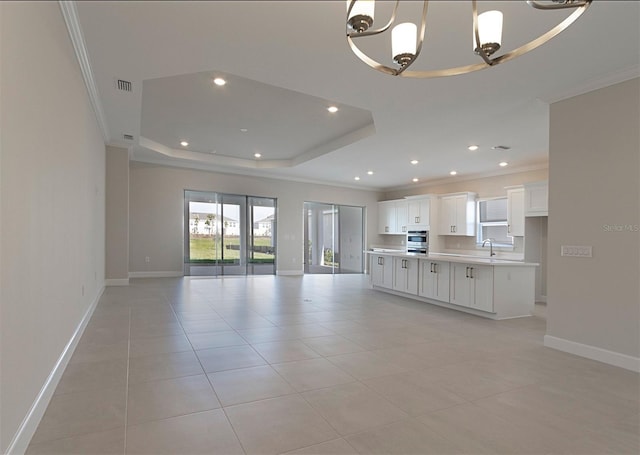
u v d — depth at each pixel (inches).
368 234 460.4
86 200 155.3
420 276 245.6
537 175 300.2
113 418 82.8
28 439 71.9
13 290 63.9
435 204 382.9
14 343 64.5
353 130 238.4
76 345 133.0
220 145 289.3
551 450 74.0
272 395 96.7
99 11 98.7
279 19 101.6
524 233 275.6
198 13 99.2
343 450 72.6
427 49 117.9
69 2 95.0
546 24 102.4
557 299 143.0
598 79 130.8
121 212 272.1
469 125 194.1
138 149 281.6
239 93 179.0
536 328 176.1
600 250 130.5
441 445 74.9
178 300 228.4
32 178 74.9
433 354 133.6
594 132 133.3
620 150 126.0
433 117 181.5
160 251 332.8
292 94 179.5
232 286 300.0
